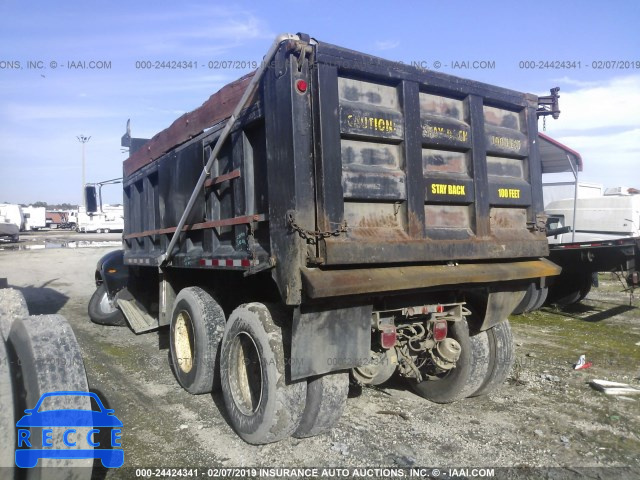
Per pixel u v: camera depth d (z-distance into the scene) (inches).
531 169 187.8
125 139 320.5
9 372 104.6
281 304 154.6
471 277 156.6
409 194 149.8
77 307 426.9
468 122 169.3
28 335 114.2
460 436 161.3
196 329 189.5
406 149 150.4
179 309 205.9
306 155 132.9
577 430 166.6
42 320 120.7
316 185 133.1
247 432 150.2
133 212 293.3
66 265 748.6
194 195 181.0
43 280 608.1
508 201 179.0
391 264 146.3
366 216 143.8
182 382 201.6
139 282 298.0
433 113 162.6
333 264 131.1
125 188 309.6
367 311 145.5
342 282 128.5
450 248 155.9
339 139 136.3
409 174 150.3
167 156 228.5
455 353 172.1
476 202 167.6
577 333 317.1
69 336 116.9
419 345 174.2
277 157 137.2
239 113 154.9
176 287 235.9
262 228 151.4
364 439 158.9
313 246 132.0
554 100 191.2
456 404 189.9
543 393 202.5
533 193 187.8
